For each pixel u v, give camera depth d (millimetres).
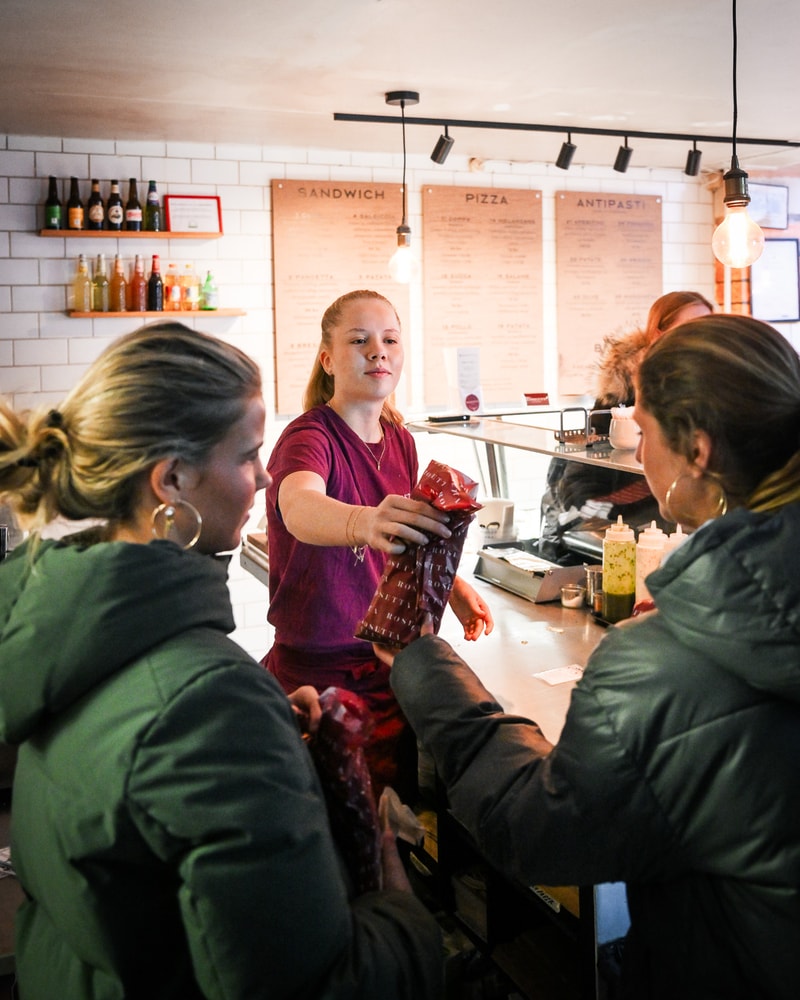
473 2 2645
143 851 858
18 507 1000
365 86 3541
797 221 5688
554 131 4262
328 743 1100
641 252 5406
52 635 872
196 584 921
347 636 2020
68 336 4367
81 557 885
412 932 998
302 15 2713
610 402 3660
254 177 4594
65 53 3041
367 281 4824
